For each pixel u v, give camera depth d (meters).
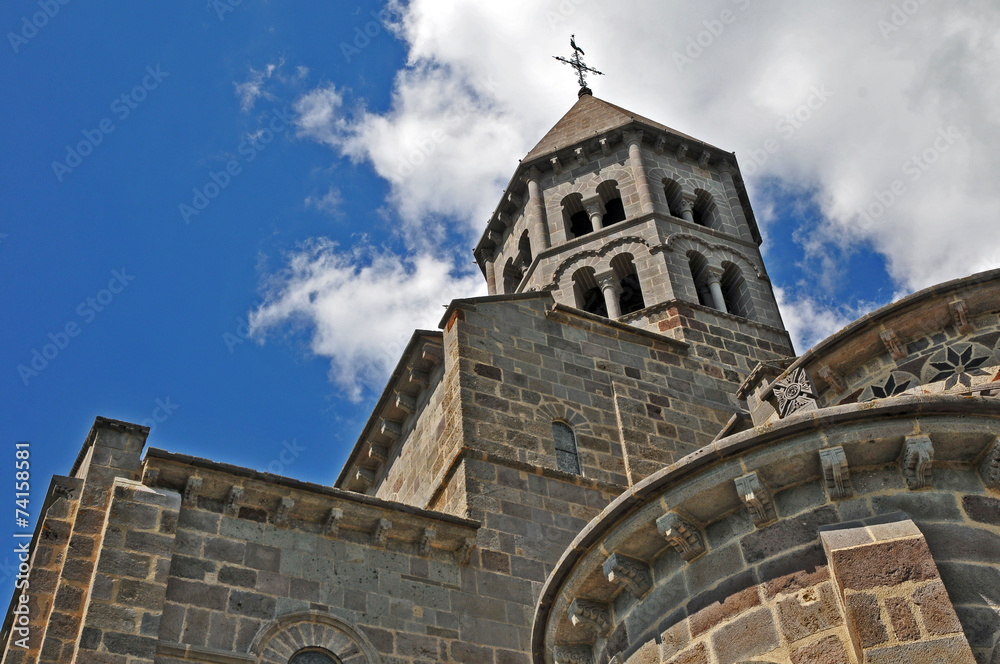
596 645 15.92
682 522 14.59
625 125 41.50
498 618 21.77
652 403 30.09
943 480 13.84
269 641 19.09
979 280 19.73
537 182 41.75
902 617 12.23
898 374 20.39
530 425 27.16
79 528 19.19
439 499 25.75
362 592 20.61
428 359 28.67
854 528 13.34
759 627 13.39
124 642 17.77
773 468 14.22
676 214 40.50
